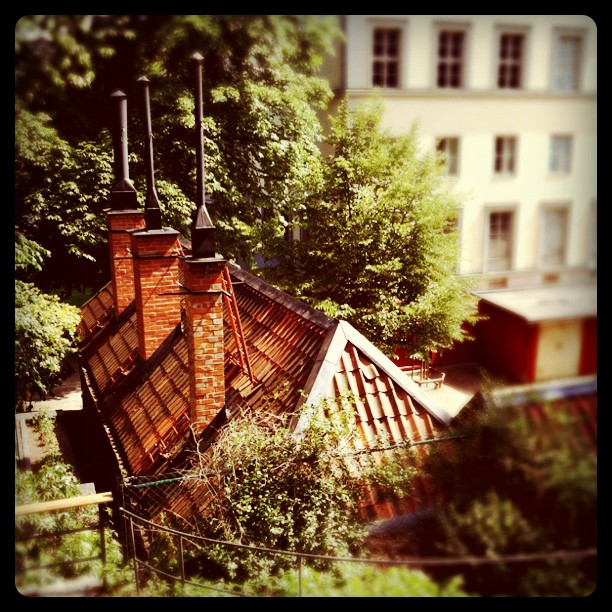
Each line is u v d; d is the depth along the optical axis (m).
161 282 7.63
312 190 13.90
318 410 5.48
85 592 4.94
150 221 7.45
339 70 12.90
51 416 9.49
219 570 5.02
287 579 4.80
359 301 13.74
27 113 10.54
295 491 5.15
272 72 14.05
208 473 5.27
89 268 14.62
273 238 14.00
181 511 5.50
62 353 10.21
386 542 4.81
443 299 12.37
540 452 3.74
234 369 6.77
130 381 8.13
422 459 5.09
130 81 12.52
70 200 13.06
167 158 14.58
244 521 5.11
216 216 15.06
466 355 13.58
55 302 10.39
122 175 9.12
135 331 8.95
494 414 4.11
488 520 3.90
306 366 6.06
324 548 5.00
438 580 4.05
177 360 7.36
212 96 13.74
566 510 3.64
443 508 4.41
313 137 16.25
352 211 13.44
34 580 4.91
